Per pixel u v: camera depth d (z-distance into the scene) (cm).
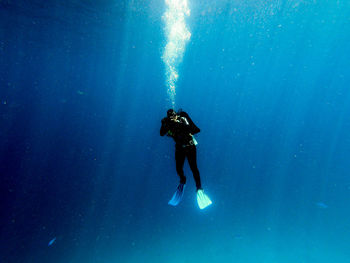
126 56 3231
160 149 2966
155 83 6469
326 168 1786
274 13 2173
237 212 1137
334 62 6288
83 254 877
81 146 3375
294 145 2859
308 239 905
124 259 848
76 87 7550
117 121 9419
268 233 959
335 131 4719
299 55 4994
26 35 2134
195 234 971
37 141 3934
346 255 793
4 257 877
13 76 5253
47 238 983
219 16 2005
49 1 1410
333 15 2536
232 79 7556
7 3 1436
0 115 8706
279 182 1555
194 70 5456
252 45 3588
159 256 856
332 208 1122
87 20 1766
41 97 10838
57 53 2900
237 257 830
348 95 9050
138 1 1427
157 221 1086
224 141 3881
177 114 333
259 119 7688
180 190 312
